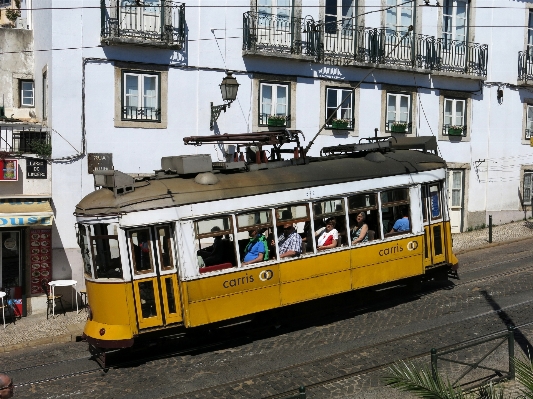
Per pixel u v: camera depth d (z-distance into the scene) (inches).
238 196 438.0
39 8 649.6
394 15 774.5
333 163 504.7
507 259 674.2
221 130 662.5
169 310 418.6
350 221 492.4
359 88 746.2
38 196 574.2
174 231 418.9
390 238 507.8
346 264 482.3
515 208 901.2
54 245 587.8
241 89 671.8
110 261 412.8
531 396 248.4
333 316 506.3
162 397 366.3
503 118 877.8
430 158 555.5
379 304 530.3
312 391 362.3
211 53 652.1
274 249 451.2
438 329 458.0
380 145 549.6
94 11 597.9
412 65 775.7
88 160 600.7
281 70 693.3
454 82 823.7
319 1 713.0
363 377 377.1
